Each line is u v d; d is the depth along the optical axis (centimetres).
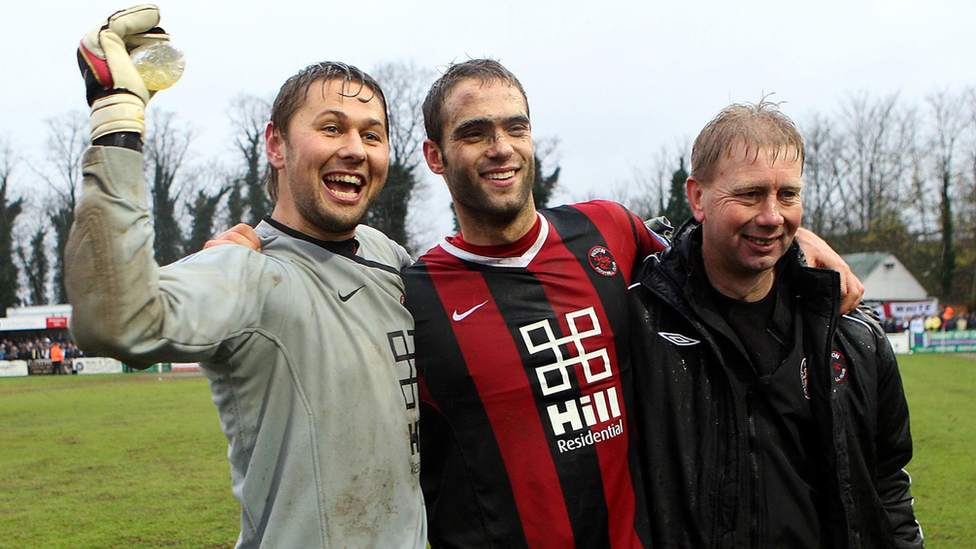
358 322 204
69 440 1055
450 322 243
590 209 285
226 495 695
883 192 4481
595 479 234
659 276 251
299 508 188
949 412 1127
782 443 232
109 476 793
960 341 2908
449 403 239
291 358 190
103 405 1559
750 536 225
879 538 235
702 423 234
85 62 160
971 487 641
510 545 229
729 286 235
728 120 225
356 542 191
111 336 151
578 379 240
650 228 315
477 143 242
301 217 210
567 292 251
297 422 189
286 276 194
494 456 234
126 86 159
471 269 251
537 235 257
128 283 152
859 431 234
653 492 237
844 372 234
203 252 186
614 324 251
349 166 204
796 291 241
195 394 1802
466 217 252
